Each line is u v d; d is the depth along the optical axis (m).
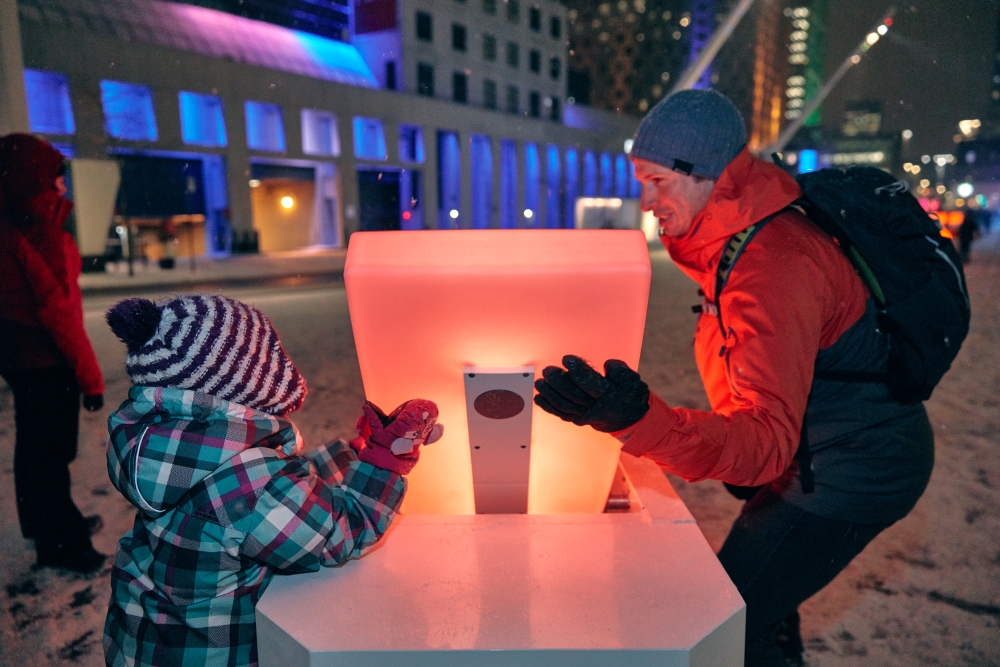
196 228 22.50
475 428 0.97
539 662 0.68
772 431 0.85
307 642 0.69
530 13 36.06
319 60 27.52
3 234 2.06
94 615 2.05
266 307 9.77
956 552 2.39
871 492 1.06
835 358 1.06
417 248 0.88
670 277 15.06
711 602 0.75
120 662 0.91
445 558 0.86
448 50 31.00
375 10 28.98
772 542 1.13
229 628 0.86
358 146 27.50
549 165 37.88
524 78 36.16
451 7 30.89
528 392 0.93
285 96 23.92
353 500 0.88
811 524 1.10
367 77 29.31
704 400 4.41
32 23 17.44
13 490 2.97
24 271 2.07
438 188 31.56
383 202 29.41
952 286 1.02
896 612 2.02
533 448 1.02
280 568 0.82
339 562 0.84
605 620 0.72
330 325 7.83
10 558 2.40
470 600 0.76
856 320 1.04
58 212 2.24
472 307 0.88
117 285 12.86
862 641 1.87
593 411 0.76
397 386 0.97
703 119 1.02
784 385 0.88
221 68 21.69
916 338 1.00
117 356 5.98
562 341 0.90
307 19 28.05
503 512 1.09
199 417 0.86
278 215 26.00
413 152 29.89
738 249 1.00
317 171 26.38
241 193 22.80
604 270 0.85
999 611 2.01
